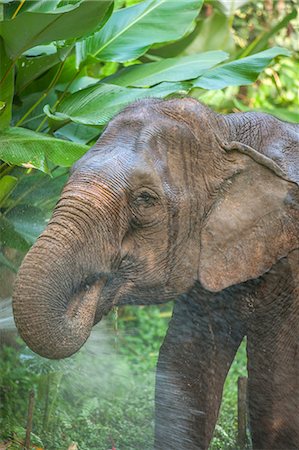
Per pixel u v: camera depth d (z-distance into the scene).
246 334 7.22
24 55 9.16
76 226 5.99
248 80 9.39
